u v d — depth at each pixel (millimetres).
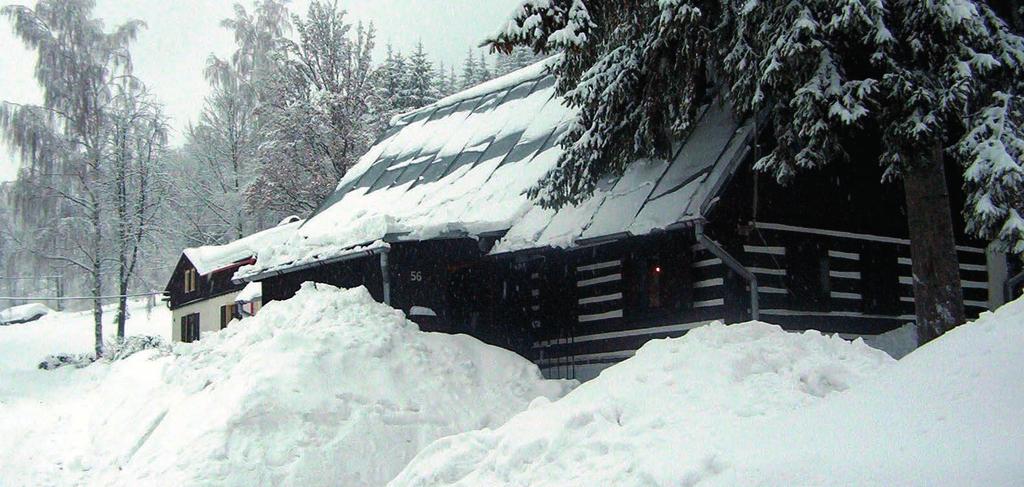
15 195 34438
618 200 13711
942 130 10695
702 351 7535
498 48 12672
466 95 22828
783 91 11398
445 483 6922
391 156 22125
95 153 35188
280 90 38062
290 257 16609
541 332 16125
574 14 12266
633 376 7477
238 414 9500
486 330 15711
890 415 5227
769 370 7266
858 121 10945
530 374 11133
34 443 13008
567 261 15820
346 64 38750
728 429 5969
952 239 11773
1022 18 11914
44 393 20297
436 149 20594
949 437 4691
